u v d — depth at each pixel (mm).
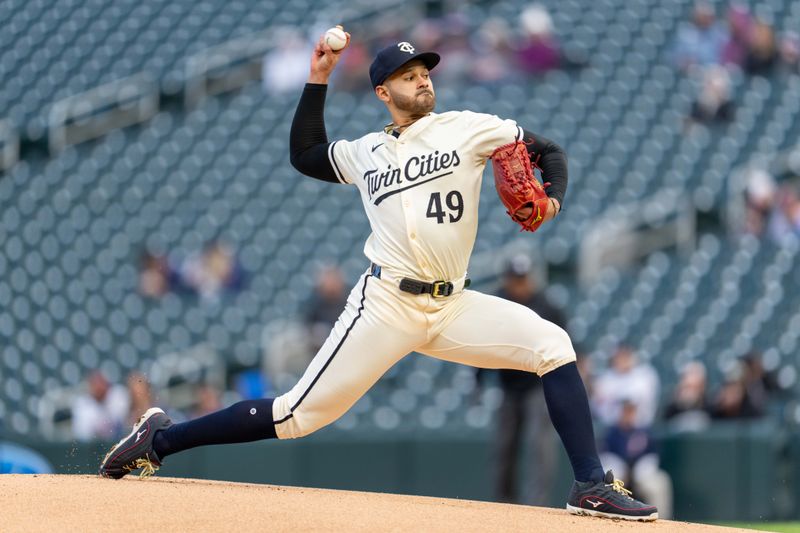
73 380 42406
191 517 11945
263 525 11711
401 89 13273
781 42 58406
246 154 53625
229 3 61969
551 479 25281
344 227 49375
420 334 13617
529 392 25188
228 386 40219
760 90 56594
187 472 29812
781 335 42906
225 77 57375
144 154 53969
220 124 55500
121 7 62844
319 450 29891
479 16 59500
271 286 46594
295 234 49094
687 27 58812
